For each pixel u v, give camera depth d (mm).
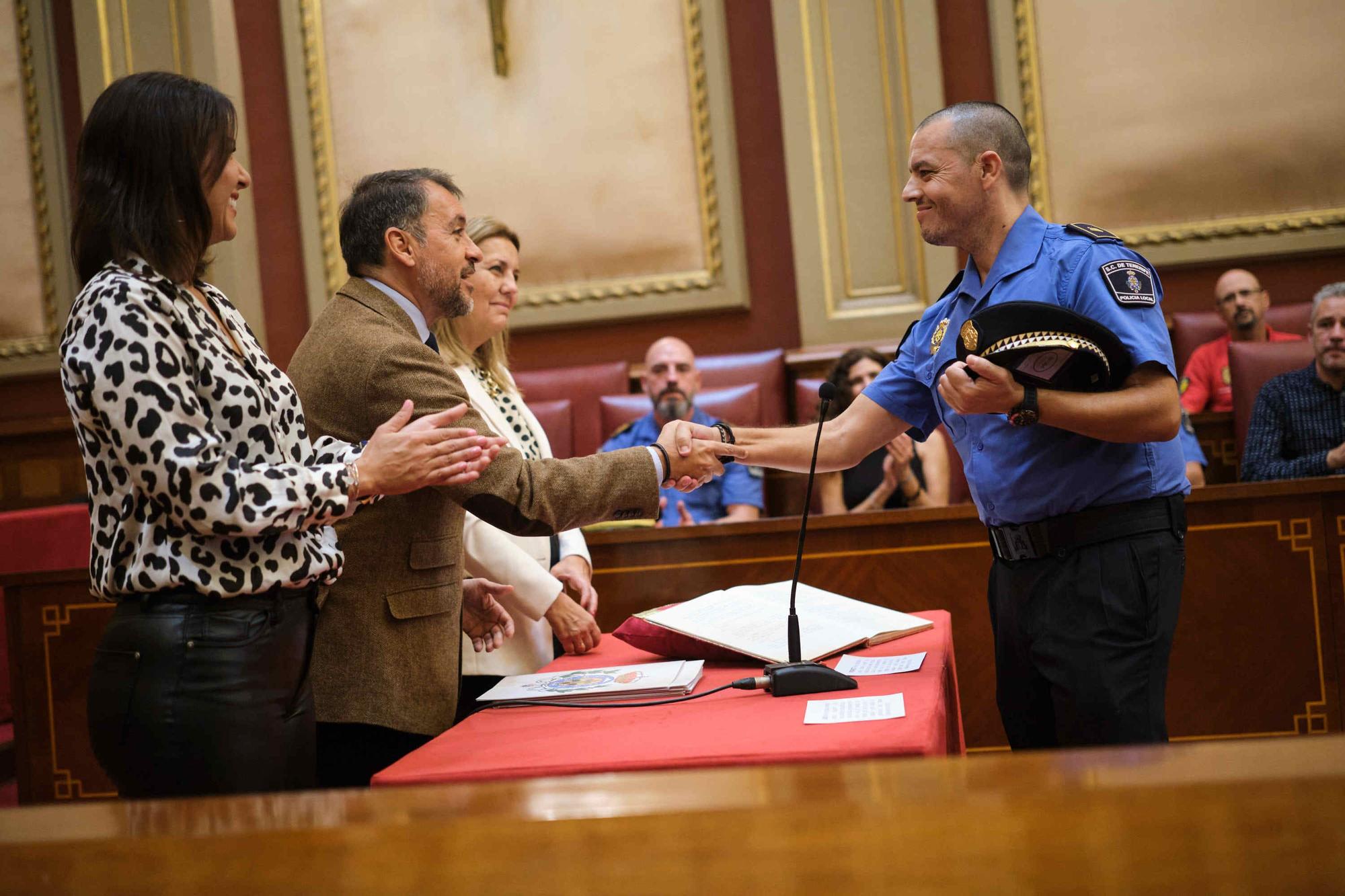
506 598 2141
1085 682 1784
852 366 4133
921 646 1812
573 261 5453
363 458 1470
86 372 1362
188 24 5410
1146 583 1790
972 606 2906
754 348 5391
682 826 702
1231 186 5004
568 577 2486
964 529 2912
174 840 725
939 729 1356
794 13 5211
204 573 1396
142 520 1408
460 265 1911
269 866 721
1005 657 1962
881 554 2941
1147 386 1720
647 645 1945
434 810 738
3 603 3674
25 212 5648
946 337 1997
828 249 5191
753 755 1186
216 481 1347
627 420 4363
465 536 2145
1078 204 5102
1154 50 5031
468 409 1775
